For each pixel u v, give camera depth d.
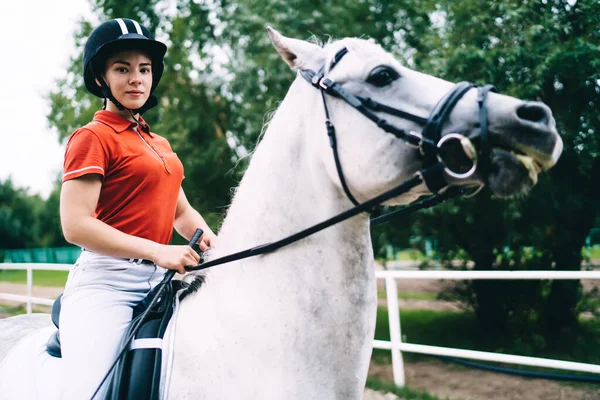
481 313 6.64
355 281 1.42
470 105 1.30
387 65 1.40
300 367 1.36
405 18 6.95
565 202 5.50
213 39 8.32
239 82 7.12
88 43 1.67
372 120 1.36
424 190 1.38
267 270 1.44
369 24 6.84
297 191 1.48
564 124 5.05
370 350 1.48
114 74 1.66
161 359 1.44
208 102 8.34
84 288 1.57
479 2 5.20
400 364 4.18
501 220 5.80
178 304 1.60
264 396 1.35
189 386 1.41
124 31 1.64
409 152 1.33
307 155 1.47
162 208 1.67
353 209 1.34
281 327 1.38
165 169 1.68
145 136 1.74
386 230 6.48
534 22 5.16
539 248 6.22
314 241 1.42
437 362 5.73
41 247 33.66
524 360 3.32
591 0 4.85
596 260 12.47
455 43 5.38
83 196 1.46
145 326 1.50
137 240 1.48
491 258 6.52
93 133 1.53
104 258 1.58
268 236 1.48
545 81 5.07
